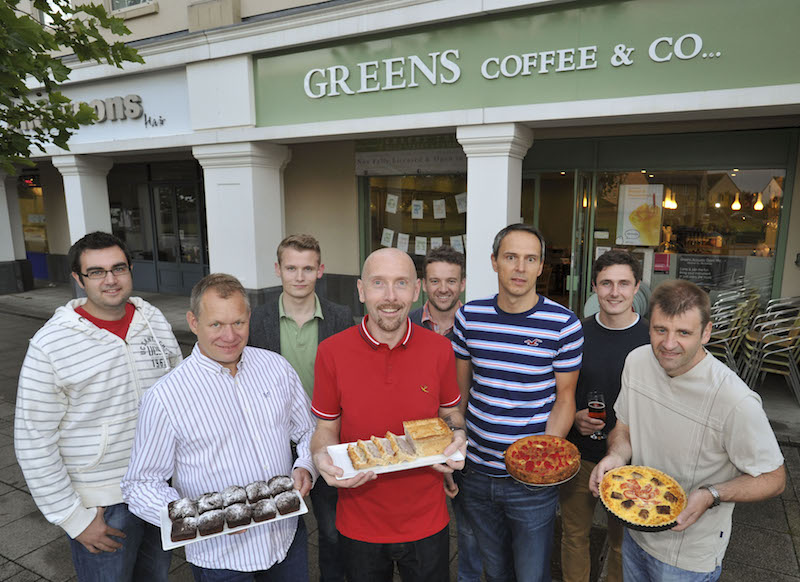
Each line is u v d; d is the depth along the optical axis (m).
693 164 6.39
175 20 7.61
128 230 13.01
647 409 2.04
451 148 8.04
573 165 7.08
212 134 7.25
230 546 1.97
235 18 6.98
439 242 8.50
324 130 6.50
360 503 2.08
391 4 5.75
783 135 5.88
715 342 5.71
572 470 2.04
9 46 2.81
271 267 7.57
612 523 2.58
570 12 5.08
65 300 11.96
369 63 6.15
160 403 1.89
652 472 1.98
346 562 2.17
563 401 2.36
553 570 2.98
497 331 2.35
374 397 2.11
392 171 8.57
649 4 4.77
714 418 1.81
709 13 4.58
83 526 2.10
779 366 6.24
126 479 1.93
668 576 1.91
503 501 2.36
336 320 2.86
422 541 2.09
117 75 8.03
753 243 6.26
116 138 8.45
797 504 3.74
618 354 2.54
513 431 2.33
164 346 2.44
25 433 2.01
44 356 2.04
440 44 5.73
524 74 5.37
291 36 6.47
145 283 12.95
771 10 4.39
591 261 7.20
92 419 2.15
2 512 3.82
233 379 2.04
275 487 1.99
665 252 6.77
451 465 1.95
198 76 7.25
